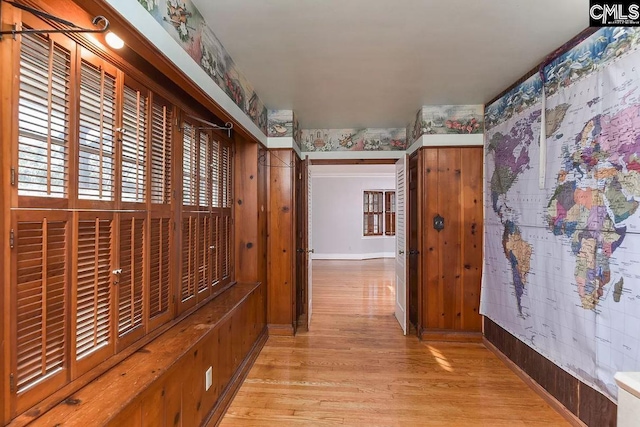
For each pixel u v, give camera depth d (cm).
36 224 105
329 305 482
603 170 183
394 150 431
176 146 196
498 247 302
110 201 139
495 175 308
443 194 340
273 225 359
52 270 111
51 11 108
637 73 162
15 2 92
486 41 213
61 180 115
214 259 262
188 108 211
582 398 201
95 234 130
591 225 192
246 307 275
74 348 119
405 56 233
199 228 230
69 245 118
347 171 854
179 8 158
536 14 183
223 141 284
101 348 133
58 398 110
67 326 117
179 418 159
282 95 313
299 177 420
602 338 184
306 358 303
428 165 341
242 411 221
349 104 339
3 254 94
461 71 258
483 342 334
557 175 222
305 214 379
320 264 856
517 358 273
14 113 96
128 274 152
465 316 340
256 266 312
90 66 127
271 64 246
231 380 236
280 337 354
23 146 100
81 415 104
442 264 341
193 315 208
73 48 118
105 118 136
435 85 287
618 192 173
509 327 283
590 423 194
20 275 99
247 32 201
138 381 125
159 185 180
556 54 223
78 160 121
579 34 203
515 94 275
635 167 163
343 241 938
